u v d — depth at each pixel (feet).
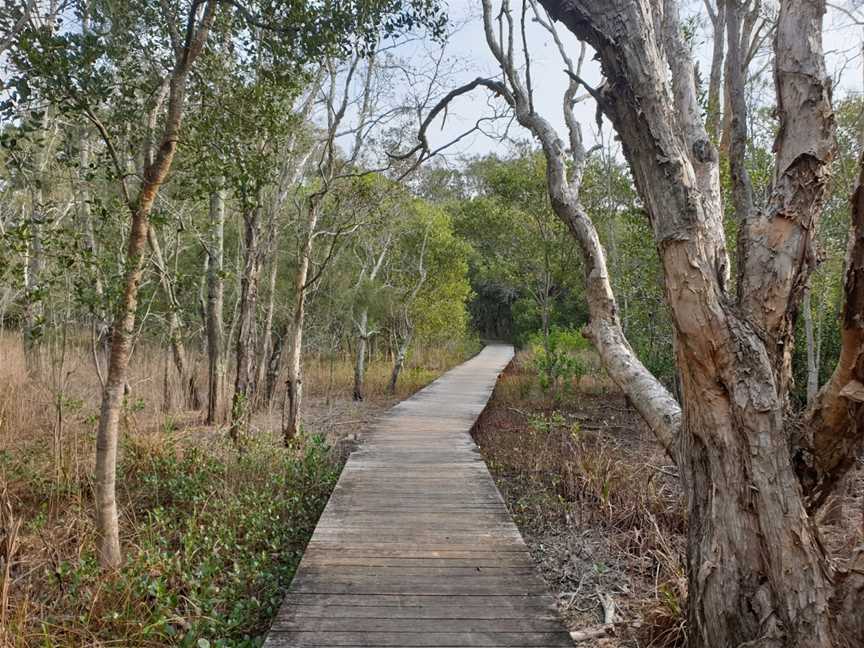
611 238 39.34
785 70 7.34
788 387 7.64
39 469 17.71
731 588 7.12
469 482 18.25
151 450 20.48
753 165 28.58
